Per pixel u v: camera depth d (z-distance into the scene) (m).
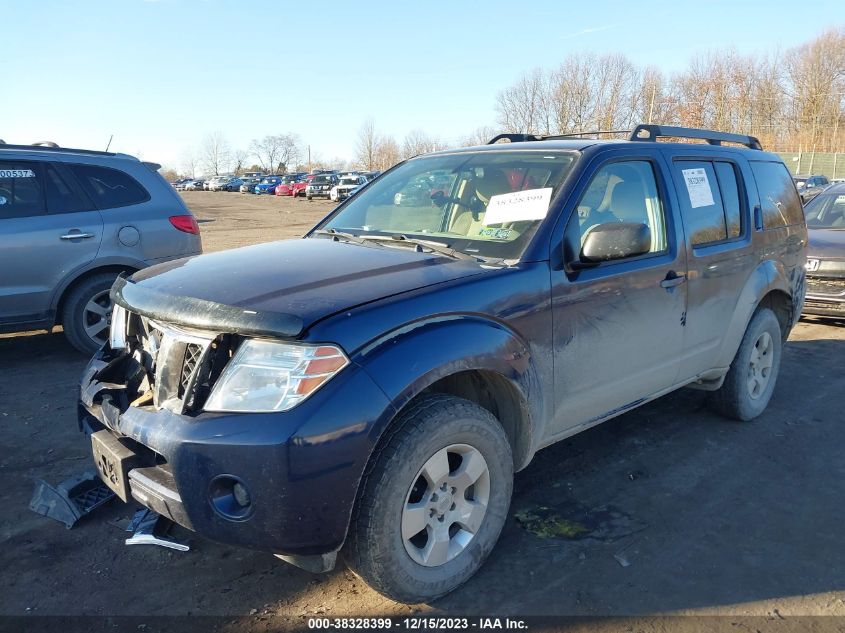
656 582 2.95
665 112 54.25
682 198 3.99
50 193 5.89
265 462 2.30
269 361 2.40
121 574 2.97
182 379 2.55
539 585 2.92
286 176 64.19
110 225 6.10
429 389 3.03
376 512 2.50
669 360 3.92
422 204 3.79
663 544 3.25
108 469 2.77
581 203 3.40
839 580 2.99
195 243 6.72
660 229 3.83
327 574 2.99
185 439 2.38
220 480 2.37
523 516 3.49
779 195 5.06
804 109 61.75
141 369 2.85
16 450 4.19
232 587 2.89
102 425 2.97
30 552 3.12
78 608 2.74
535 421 3.08
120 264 6.16
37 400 5.06
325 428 2.33
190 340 2.54
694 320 4.04
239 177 75.06
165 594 2.84
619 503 3.65
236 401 2.39
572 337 3.25
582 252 3.18
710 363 4.32
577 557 3.13
